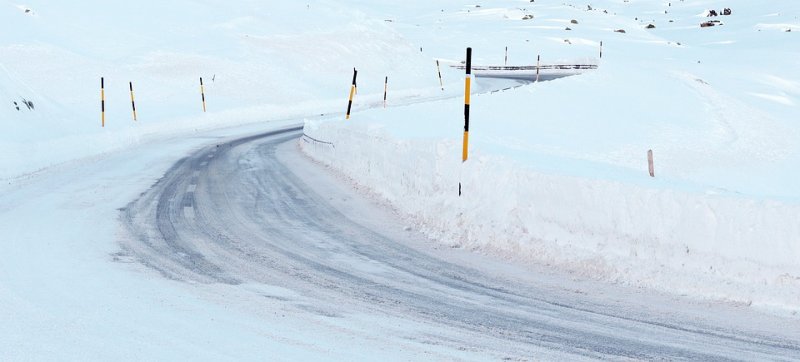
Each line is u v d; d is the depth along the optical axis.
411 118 36.16
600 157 33.62
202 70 67.81
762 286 11.86
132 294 11.96
